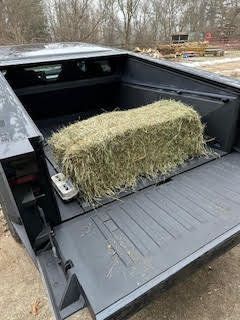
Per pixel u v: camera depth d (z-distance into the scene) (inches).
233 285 76.9
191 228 57.6
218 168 79.6
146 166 76.6
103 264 49.2
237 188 70.4
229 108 81.7
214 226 58.2
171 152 81.0
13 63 96.8
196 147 86.1
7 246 91.0
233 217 60.8
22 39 590.2
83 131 71.2
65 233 56.2
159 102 94.5
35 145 47.6
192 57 719.7
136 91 119.0
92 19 666.8
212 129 89.2
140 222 59.4
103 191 69.0
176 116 79.2
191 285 77.2
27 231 51.4
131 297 43.7
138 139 72.8
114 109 129.5
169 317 68.9
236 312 69.7
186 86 95.0
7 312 70.6
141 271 47.9
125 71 124.4
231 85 79.4
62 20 637.9
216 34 1135.6
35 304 72.2
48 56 107.7
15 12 592.7
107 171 69.1
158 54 686.5
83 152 63.9
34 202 50.1
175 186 72.3
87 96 126.9
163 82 104.7
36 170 48.7
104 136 67.5
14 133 48.6
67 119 124.3
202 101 89.7
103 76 124.3
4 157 43.9
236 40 1129.4
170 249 52.4
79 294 45.7
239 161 82.4
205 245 53.3
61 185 65.8
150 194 69.2
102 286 45.3
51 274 49.6
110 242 53.9
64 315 43.6
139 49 722.8
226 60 616.1
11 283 78.4
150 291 45.3
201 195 68.2
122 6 740.7
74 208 63.4
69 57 106.4
